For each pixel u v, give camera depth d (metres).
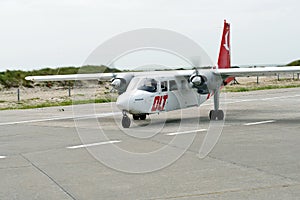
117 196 7.43
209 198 7.18
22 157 11.12
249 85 50.12
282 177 8.46
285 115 20.31
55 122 19.41
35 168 9.75
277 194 7.30
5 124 19.06
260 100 29.69
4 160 10.75
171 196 7.36
